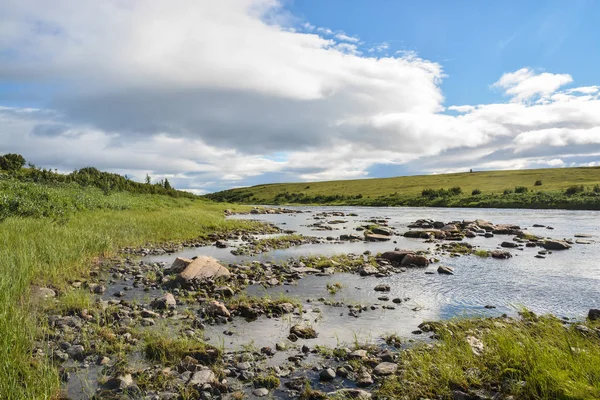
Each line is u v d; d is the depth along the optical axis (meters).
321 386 6.37
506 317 9.92
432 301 11.68
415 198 99.62
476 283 13.95
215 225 32.16
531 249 22.45
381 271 15.84
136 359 7.21
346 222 44.31
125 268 15.25
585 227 34.53
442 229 33.25
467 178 137.12
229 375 6.71
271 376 6.56
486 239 27.67
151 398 5.82
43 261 13.16
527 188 92.38
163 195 69.38
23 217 22.33
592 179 101.00
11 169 57.47
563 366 5.67
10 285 9.72
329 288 13.07
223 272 14.27
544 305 11.28
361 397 5.86
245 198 163.00
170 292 12.12
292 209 81.06
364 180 174.62
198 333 8.62
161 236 24.70
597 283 13.94
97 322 8.84
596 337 7.88
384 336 8.68
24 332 7.30
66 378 6.37
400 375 6.55
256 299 11.47
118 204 37.38
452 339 7.89
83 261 15.04
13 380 5.49
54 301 10.02
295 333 8.72
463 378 6.08
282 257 19.50
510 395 5.46
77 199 32.47
